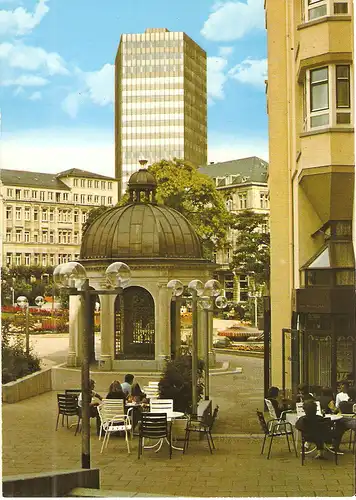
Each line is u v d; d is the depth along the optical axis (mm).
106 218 33750
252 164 81875
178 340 33719
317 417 14914
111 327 31938
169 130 86125
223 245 59500
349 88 18469
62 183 125562
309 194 19422
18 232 120062
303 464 14648
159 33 85438
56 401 25016
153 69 85750
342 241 19547
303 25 18703
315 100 18766
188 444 17188
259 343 47344
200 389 20375
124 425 16875
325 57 18344
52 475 10594
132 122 86375
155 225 32844
